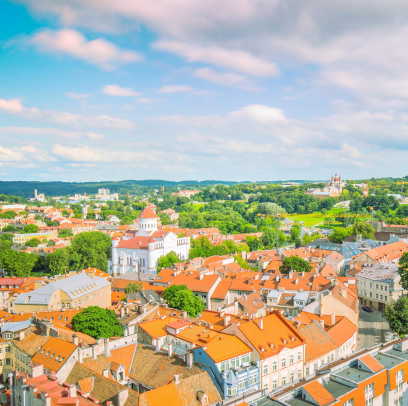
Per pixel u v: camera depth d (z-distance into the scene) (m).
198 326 113.19
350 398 84.81
